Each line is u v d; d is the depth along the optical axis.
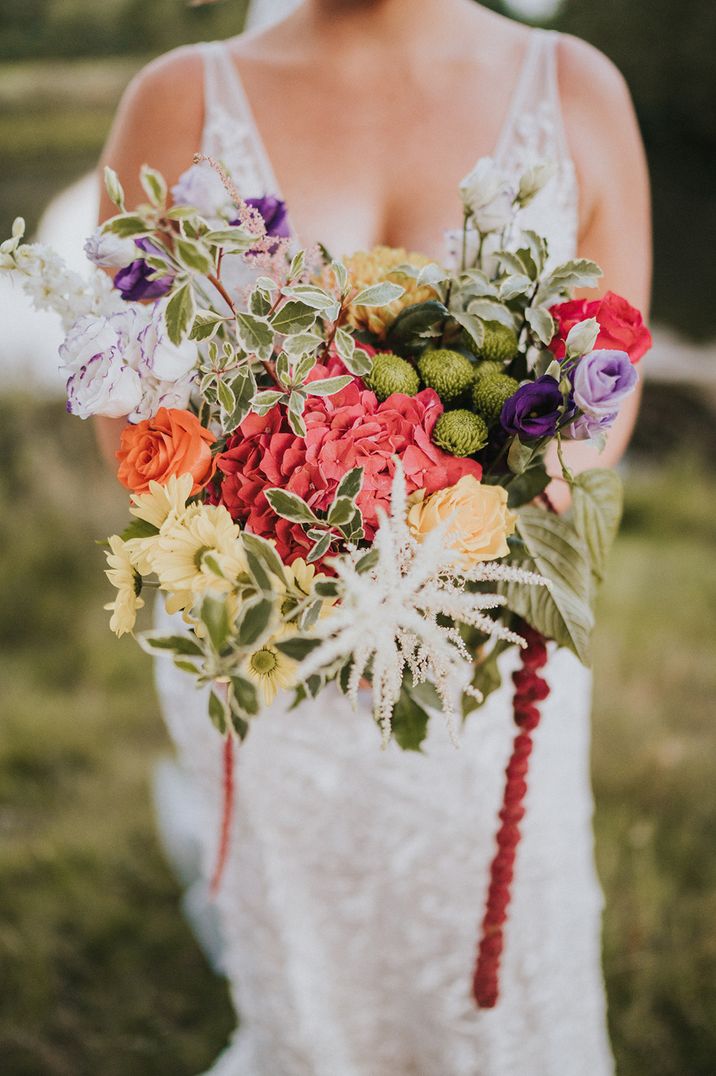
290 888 1.67
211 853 1.73
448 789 1.58
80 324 0.97
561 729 1.64
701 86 9.85
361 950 1.72
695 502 4.50
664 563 4.00
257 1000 1.77
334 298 1.06
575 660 1.65
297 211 1.50
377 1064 1.82
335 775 1.58
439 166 1.50
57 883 2.49
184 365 0.99
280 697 1.54
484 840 1.61
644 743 2.84
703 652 3.33
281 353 1.00
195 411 1.09
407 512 1.00
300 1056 1.75
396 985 1.74
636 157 1.56
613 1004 2.13
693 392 5.63
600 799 2.65
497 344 1.12
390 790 1.58
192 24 12.70
